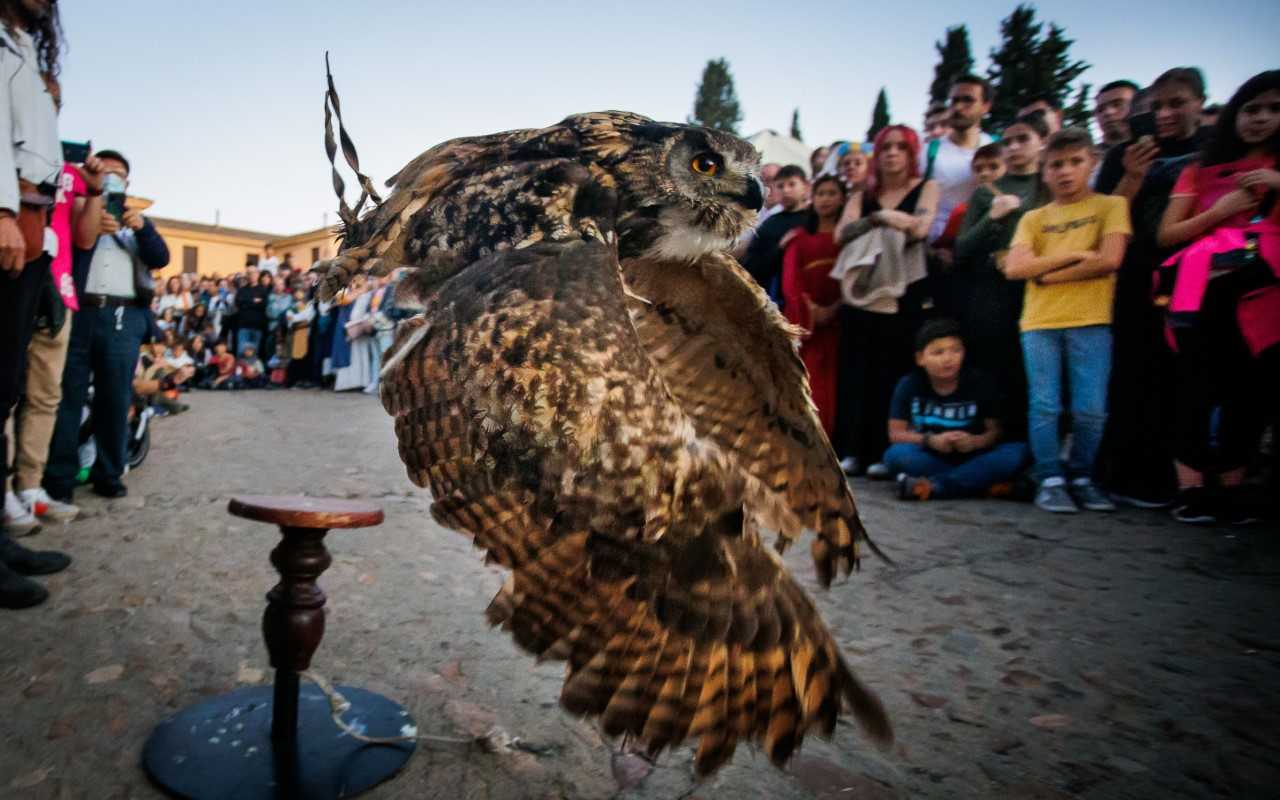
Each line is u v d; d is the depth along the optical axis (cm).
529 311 112
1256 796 179
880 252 499
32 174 264
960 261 484
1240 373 372
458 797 173
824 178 546
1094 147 408
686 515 112
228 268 4478
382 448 627
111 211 369
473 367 113
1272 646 251
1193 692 224
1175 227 385
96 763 180
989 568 330
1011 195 459
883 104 2955
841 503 167
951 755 195
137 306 417
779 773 186
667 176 160
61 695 209
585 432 108
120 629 251
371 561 328
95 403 412
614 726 118
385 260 141
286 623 177
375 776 175
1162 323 411
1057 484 427
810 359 564
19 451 352
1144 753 196
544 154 151
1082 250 407
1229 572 318
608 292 116
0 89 251
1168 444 420
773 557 121
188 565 315
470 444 114
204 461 546
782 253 583
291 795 166
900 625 273
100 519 377
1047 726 208
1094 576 318
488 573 320
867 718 125
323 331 1216
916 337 473
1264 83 346
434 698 216
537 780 180
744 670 119
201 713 197
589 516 111
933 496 454
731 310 168
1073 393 423
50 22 270
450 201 138
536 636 121
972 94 522
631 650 117
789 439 169
